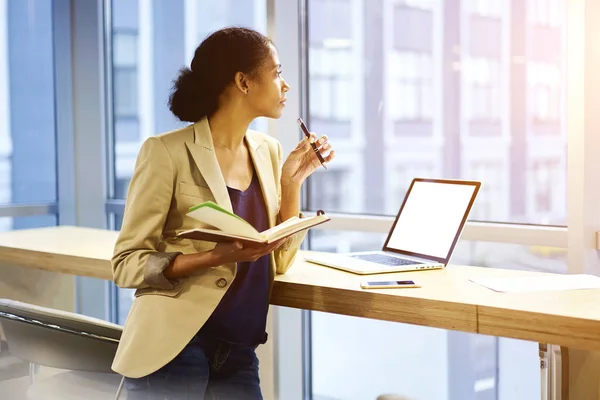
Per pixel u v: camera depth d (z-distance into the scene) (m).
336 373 3.42
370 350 3.30
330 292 1.91
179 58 3.84
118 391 1.98
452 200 2.21
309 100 3.38
